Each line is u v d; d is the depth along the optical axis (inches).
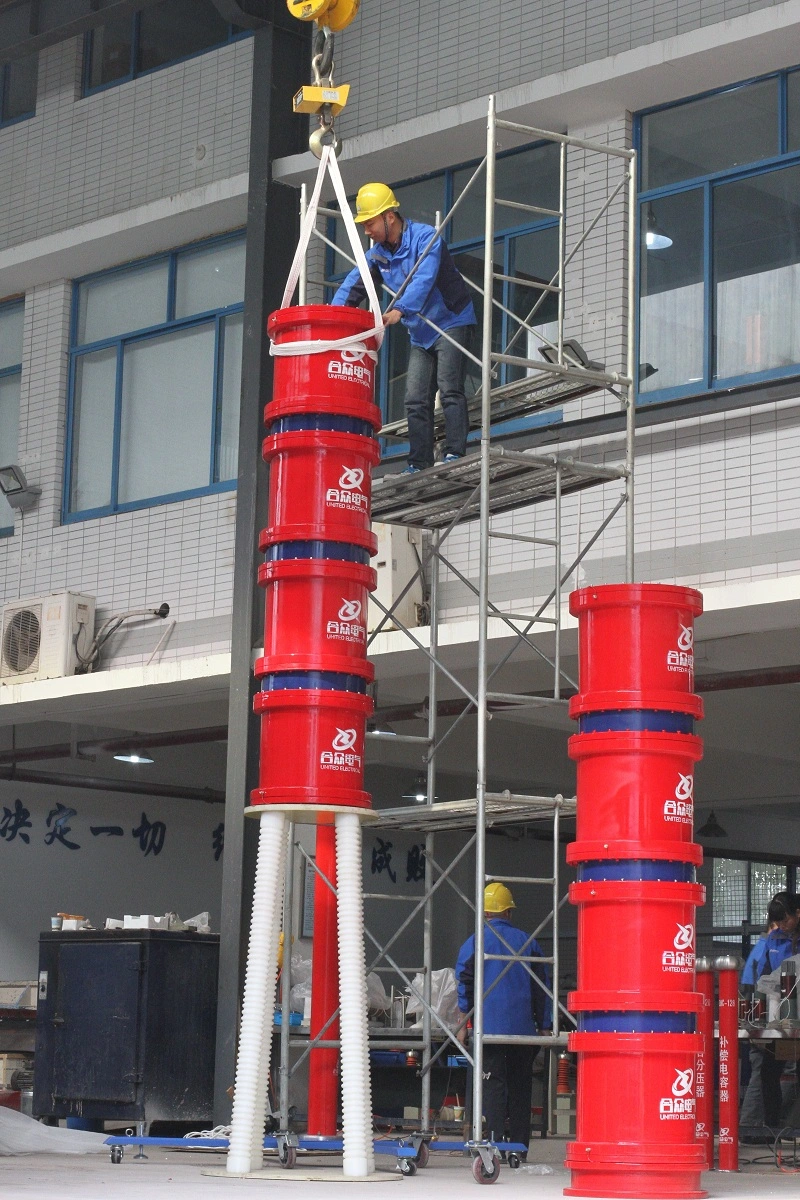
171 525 650.2
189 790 828.0
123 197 674.8
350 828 392.5
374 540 405.4
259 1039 392.5
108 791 812.6
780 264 517.7
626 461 449.4
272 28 607.5
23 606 662.5
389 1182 381.7
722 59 518.3
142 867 824.9
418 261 434.6
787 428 498.9
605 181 551.2
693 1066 344.5
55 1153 475.5
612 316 544.4
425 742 473.1
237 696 568.7
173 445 660.7
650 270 546.0
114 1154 443.2
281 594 400.2
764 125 526.9
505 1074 463.8
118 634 657.6
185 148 656.4
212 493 641.0
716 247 532.7
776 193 521.7
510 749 784.3
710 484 512.1
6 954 767.7
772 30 499.2
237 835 553.9
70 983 529.0
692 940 350.3
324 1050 456.8
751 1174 451.8
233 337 647.8
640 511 525.7
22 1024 647.1
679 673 359.3
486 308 425.1
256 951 392.8
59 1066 525.0
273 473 408.5
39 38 651.5
